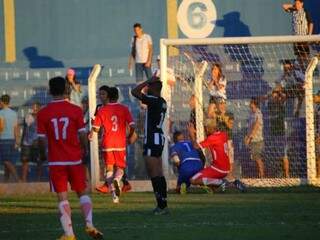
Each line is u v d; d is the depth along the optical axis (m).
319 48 62.94
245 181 58.81
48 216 42.84
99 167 59.38
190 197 51.97
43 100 71.81
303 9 68.88
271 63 66.56
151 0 75.75
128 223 38.41
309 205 45.66
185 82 63.62
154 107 41.97
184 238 32.94
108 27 76.19
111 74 73.81
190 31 75.38
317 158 59.38
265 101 61.00
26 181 62.22
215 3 75.50
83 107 63.16
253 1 75.31
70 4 76.56
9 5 76.88
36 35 76.69
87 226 32.47
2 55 76.62
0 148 62.72
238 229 35.47
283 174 60.25
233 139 60.91
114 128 50.53
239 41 58.50
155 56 74.50
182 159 55.03
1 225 38.88
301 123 60.34
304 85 59.91
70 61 75.81
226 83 63.84
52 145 32.91
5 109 62.88
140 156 61.28
